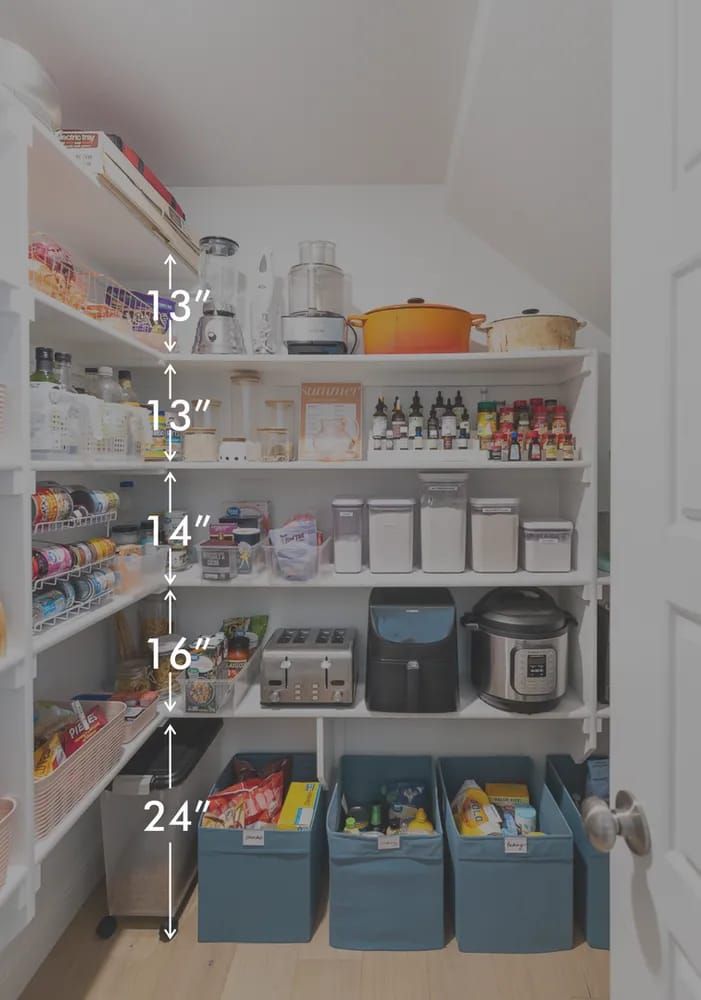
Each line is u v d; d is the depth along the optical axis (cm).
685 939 56
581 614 179
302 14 125
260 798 173
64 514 128
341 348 173
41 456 117
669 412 58
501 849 158
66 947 160
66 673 167
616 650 70
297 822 167
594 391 167
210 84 148
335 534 182
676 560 57
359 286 197
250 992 146
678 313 56
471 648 191
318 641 186
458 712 173
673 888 58
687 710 56
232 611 204
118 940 162
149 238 163
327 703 177
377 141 172
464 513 181
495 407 183
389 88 150
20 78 109
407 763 204
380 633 174
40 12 125
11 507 103
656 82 59
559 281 187
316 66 142
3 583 104
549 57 114
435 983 149
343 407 196
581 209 151
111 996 145
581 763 193
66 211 146
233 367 185
